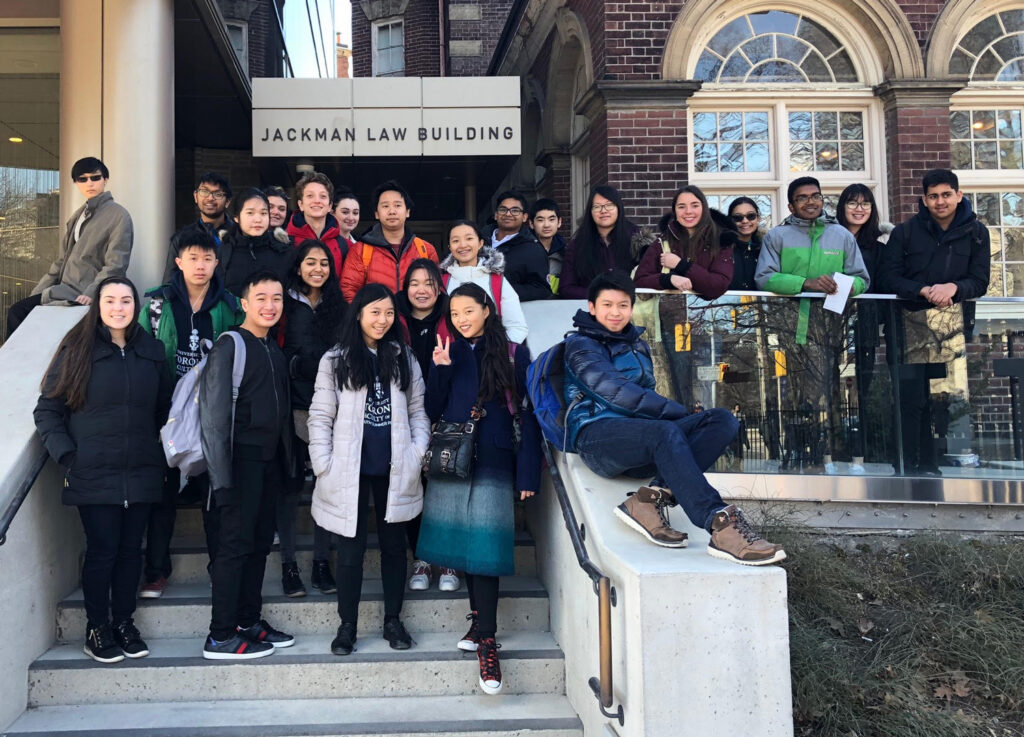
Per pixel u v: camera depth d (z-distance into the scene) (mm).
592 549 3422
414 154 8883
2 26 7555
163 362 3873
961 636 4090
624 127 8211
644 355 3744
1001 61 8656
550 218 5871
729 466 5027
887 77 8445
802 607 4277
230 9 9039
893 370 5148
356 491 3705
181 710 3572
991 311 5199
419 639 4016
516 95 8945
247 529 3727
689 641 2859
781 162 8547
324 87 8836
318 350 4223
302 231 5016
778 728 2873
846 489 5039
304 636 4055
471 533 3676
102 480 3607
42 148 7699
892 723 3611
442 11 17766
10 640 3510
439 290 4285
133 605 3789
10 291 7727
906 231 5215
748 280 5672
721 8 8492
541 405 3729
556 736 3463
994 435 5160
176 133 10344
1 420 3859
